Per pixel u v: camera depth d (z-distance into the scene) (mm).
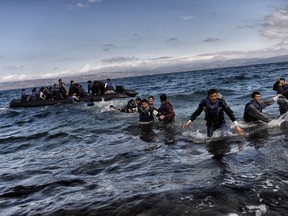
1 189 5039
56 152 7836
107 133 9820
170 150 6633
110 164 5961
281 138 6566
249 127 8125
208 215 3215
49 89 24750
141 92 30891
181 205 3475
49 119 15555
